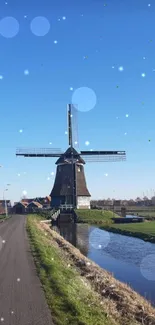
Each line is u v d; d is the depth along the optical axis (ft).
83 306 35.17
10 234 113.70
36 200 450.71
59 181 271.69
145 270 81.15
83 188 271.90
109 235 161.68
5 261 60.18
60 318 30.37
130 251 111.75
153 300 53.21
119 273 77.77
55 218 246.47
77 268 62.69
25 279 45.83
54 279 44.98
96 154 269.64
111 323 32.42
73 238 151.12
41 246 79.66
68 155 270.46
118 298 44.42
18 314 31.65
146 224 210.59
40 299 36.40
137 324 35.78
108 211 276.21
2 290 40.27
